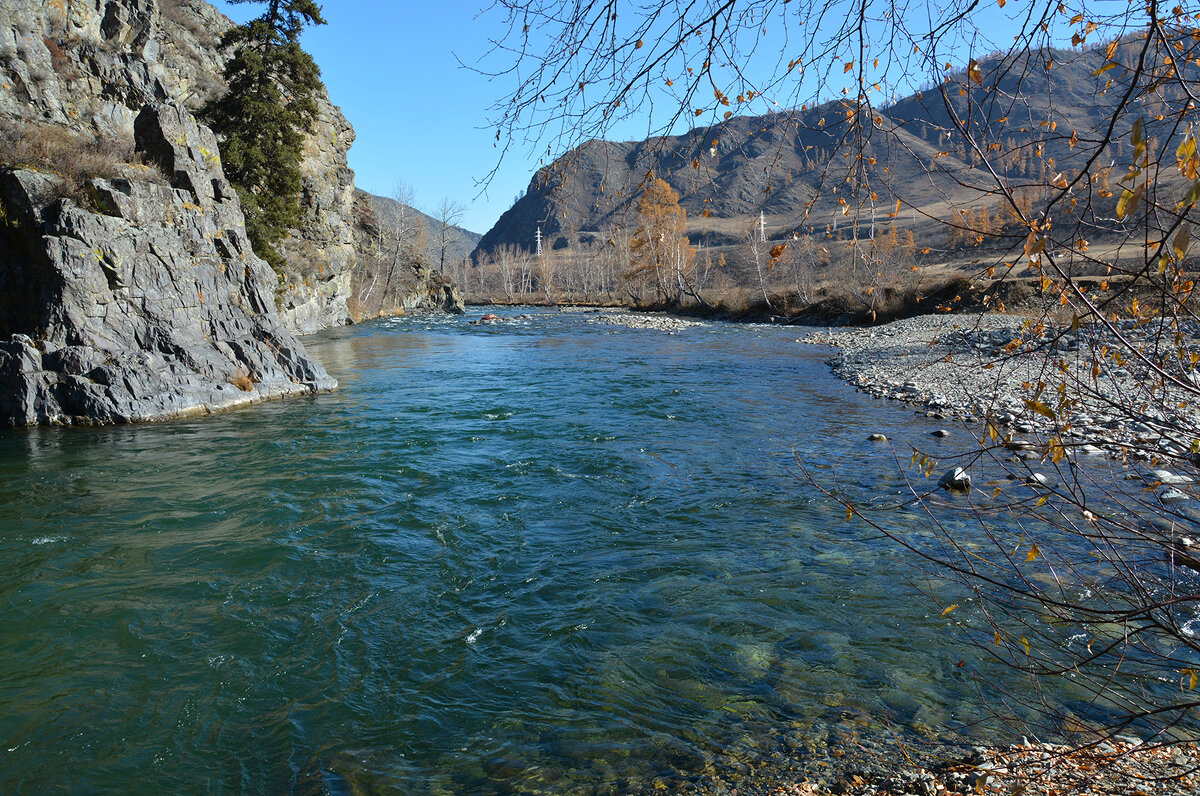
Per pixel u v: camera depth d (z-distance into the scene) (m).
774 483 10.57
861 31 2.75
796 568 7.45
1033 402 3.13
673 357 28.70
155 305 17.59
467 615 6.66
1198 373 2.63
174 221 18.73
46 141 17.67
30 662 5.92
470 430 14.66
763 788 4.14
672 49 3.05
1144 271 2.31
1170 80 2.21
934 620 6.18
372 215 67.19
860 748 4.48
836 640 5.93
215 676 5.70
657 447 12.97
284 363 20.00
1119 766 3.97
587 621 6.46
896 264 39.16
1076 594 6.07
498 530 8.86
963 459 11.08
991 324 20.12
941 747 4.44
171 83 39.38
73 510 9.70
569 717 5.04
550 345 34.66
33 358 15.53
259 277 21.02
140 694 5.47
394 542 8.50
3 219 16.12
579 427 14.82
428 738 4.88
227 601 7.00
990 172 2.62
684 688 5.33
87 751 4.82
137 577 7.55
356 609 6.81
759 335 39.25
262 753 4.78
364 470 11.63
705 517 9.16
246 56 35.12
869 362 24.09
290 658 5.96
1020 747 4.27
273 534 8.78
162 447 13.35
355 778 4.48
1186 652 5.12
